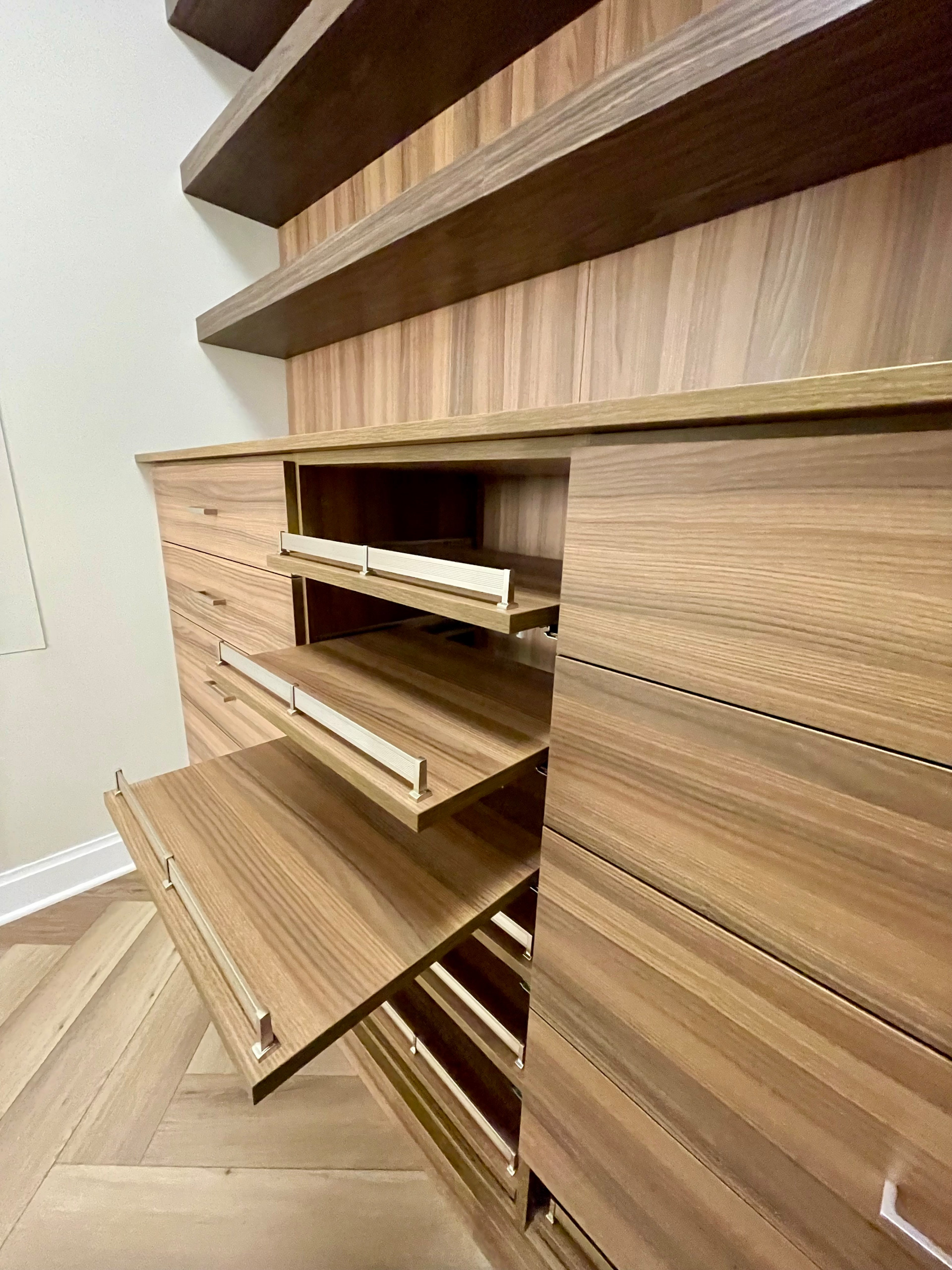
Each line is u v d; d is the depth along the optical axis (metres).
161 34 1.12
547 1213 0.74
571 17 0.71
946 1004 0.32
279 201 1.23
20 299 1.06
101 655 1.30
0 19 0.95
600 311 0.78
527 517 1.00
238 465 0.95
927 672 0.30
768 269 0.62
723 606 0.37
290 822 0.74
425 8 0.69
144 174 1.15
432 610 0.59
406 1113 0.87
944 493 0.28
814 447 0.32
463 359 0.99
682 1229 0.50
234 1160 0.82
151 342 1.23
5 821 1.23
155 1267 0.71
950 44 0.38
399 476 0.97
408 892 0.62
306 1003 0.48
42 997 1.06
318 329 1.16
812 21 0.38
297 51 0.78
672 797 0.43
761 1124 0.42
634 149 0.53
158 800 0.78
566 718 0.50
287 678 0.78
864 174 0.55
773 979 0.39
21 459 1.12
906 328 0.55
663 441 0.39
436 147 0.93
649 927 0.47
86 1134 0.85
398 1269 0.72
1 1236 0.73
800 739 0.35
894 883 0.33
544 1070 0.61
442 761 0.58
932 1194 0.34
